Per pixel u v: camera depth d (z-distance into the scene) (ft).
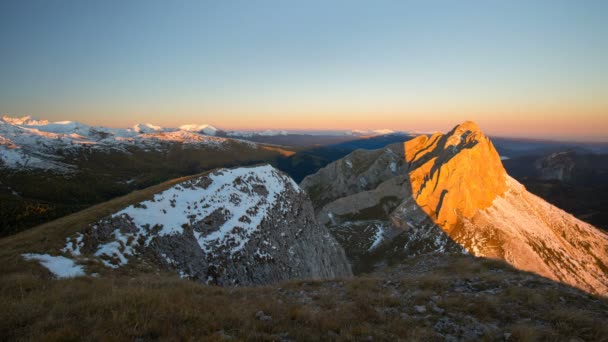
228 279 106.63
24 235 84.99
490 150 584.81
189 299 40.52
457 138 638.12
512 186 552.41
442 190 468.34
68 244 78.48
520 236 408.05
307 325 33.65
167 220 108.47
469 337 32.37
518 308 40.06
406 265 86.63
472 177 481.05
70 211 403.34
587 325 34.32
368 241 418.31
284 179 201.16
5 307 33.65
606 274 406.21
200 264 102.73
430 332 32.65
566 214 540.11
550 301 42.04
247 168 180.04
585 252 443.32
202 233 115.03
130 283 54.34
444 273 68.49
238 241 122.62
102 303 35.45
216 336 28.50
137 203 107.65
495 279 52.06
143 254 90.94
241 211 139.54
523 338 30.71
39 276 57.93
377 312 38.11
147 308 34.12
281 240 148.15
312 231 187.93
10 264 61.82
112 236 90.74
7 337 28.09
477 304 40.68
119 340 26.81
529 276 57.77
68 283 50.29
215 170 159.94
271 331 31.60
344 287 53.06
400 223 434.71
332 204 548.72
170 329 29.60
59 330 27.68
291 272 137.28
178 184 132.36
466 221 422.41
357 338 30.63
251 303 42.57
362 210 525.34
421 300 43.24
